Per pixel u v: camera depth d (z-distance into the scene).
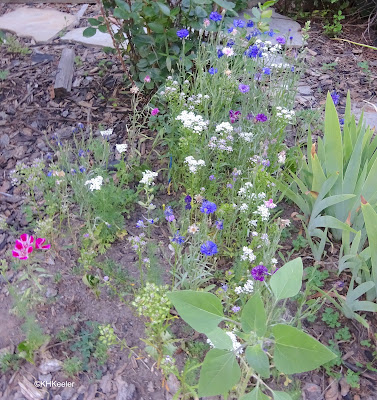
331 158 2.35
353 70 4.01
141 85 3.18
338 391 1.85
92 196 2.51
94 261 2.26
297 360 1.39
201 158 2.56
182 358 1.93
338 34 4.55
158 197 2.67
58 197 2.52
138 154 2.89
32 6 4.73
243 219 2.24
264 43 3.05
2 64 3.71
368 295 2.13
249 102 2.96
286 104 3.01
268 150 2.67
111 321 2.06
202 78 2.85
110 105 3.31
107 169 2.75
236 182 2.52
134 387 1.84
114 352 1.95
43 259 2.29
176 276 2.10
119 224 2.46
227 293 2.00
